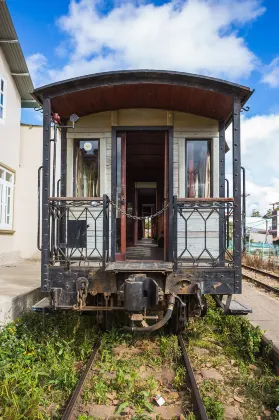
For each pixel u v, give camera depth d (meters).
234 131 4.72
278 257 20.55
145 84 4.88
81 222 4.85
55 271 4.68
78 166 6.00
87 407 3.42
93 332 5.24
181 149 5.87
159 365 4.43
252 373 4.23
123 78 4.84
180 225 5.64
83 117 5.98
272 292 9.89
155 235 10.35
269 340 4.60
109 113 5.95
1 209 12.15
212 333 5.53
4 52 11.89
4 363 4.01
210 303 6.79
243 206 5.21
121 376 3.83
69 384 3.79
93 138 5.96
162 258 6.30
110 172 5.89
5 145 12.17
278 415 3.32
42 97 5.02
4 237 12.48
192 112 5.85
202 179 5.91
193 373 3.97
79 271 4.64
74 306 4.54
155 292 4.26
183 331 5.41
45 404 3.43
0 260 12.07
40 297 7.18
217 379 4.02
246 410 3.45
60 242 5.37
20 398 3.41
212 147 5.88
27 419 3.15
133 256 6.64
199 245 5.59
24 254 14.09
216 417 3.21
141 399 3.54
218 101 5.21
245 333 5.00
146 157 8.80
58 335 4.95
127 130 5.93
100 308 4.56
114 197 5.85
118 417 3.26
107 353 4.54
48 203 4.75
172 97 5.36
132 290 4.20
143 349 4.87
